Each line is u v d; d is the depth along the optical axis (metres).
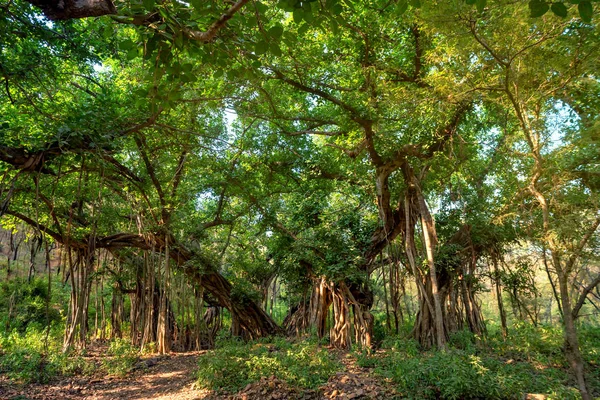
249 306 14.49
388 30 9.31
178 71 4.36
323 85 10.21
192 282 13.95
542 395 6.06
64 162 7.30
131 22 3.85
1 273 19.44
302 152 13.62
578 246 4.76
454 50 6.10
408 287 15.57
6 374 9.06
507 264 11.03
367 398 6.49
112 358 10.62
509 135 6.61
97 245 12.20
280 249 13.95
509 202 7.07
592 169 4.67
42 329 16.55
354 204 14.15
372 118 9.38
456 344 9.92
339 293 11.29
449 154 10.04
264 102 11.49
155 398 7.68
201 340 14.85
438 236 11.91
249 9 4.09
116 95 9.84
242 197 14.09
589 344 9.90
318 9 3.53
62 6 3.21
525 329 9.41
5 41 6.21
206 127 11.99
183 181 13.14
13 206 10.21
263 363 7.65
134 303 14.77
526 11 4.87
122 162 11.51
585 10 2.89
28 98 6.92
